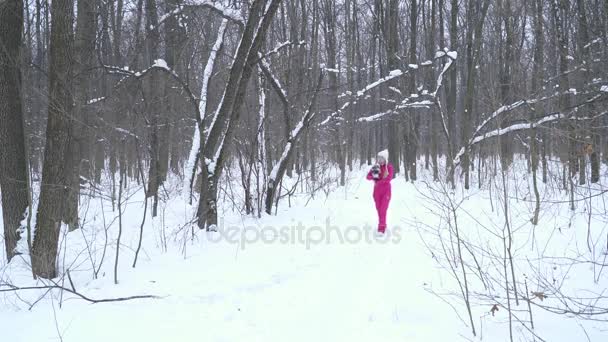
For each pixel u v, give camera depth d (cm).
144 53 1085
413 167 2005
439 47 2172
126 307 490
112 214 1095
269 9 855
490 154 1348
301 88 1348
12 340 402
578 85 1088
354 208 1175
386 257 698
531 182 1433
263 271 625
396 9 2073
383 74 2433
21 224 631
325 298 526
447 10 2312
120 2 892
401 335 427
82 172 1070
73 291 493
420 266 648
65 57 580
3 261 650
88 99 832
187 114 1515
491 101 887
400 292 543
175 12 848
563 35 1181
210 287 557
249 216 1016
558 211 999
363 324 453
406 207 1188
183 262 670
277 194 1198
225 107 855
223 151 866
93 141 995
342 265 657
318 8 1952
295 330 439
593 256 659
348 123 2228
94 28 781
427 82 2095
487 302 507
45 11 984
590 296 515
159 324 445
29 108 902
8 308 485
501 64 1245
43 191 576
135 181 1659
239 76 850
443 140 2886
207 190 859
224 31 921
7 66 627
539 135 1351
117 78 984
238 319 465
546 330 436
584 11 990
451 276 600
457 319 466
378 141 3472
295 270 632
